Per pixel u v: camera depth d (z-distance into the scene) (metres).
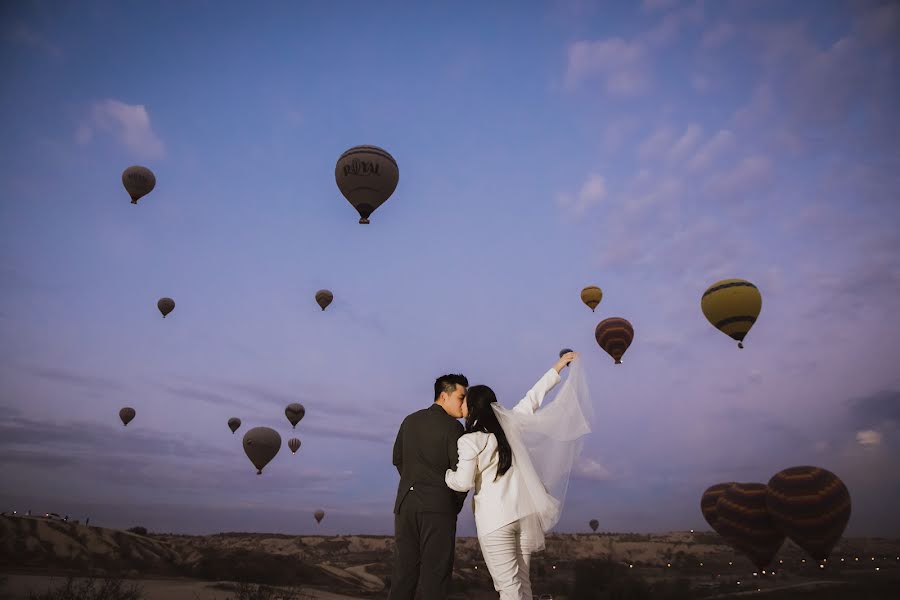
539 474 4.68
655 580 72.00
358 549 126.31
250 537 129.12
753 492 39.44
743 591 54.34
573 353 5.12
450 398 4.62
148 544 55.59
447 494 4.19
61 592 13.30
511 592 4.12
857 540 116.56
